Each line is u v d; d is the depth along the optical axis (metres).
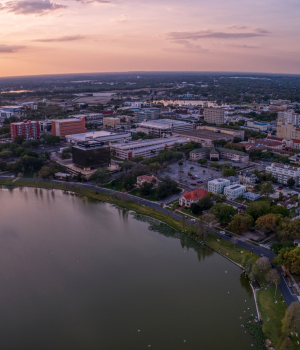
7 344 184.12
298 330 177.62
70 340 185.38
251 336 182.25
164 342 181.38
